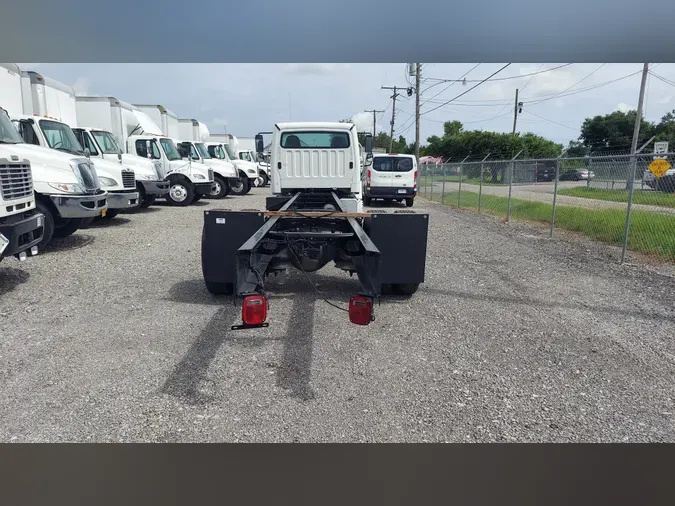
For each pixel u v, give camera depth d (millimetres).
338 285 6379
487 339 4746
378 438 3131
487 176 20000
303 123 8148
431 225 12727
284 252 5137
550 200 16047
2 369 3906
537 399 3635
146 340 4512
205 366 4016
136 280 6535
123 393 3570
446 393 3688
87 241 9391
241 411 3379
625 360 4324
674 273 7395
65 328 4785
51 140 9281
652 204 8750
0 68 8914
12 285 6234
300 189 8328
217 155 21766
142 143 15742
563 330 5020
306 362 4133
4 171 5715
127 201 11234
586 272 7488
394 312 5473
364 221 5684
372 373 3975
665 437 3217
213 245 5559
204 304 5559
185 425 3211
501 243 9992
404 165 18719
